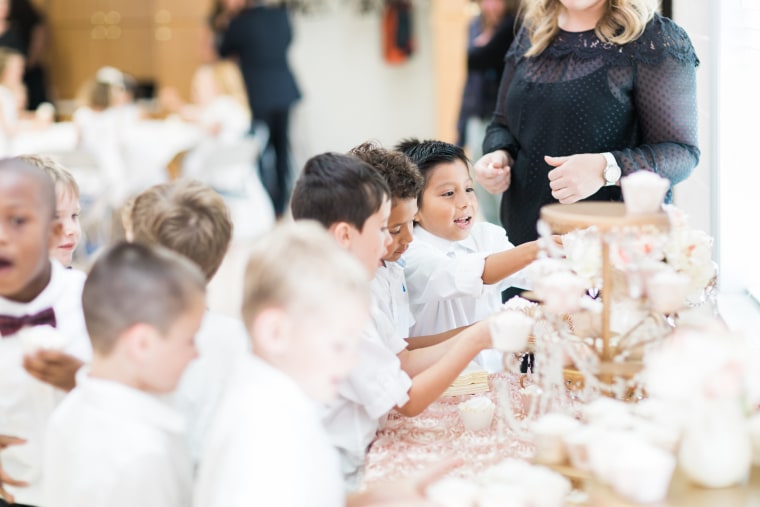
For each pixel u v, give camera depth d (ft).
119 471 5.15
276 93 24.06
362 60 28.02
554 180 7.80
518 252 7.20
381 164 6.86
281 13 24.11
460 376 6.97
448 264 7.44
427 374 6.18
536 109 8.48
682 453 4.80
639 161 7.84
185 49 28.25
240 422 4.59
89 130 20.07
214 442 4.66
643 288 5.39
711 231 9.22
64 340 6.32
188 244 6.31
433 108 28.04
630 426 5.01
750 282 8.98
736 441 4.71
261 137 24.21
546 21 8.39
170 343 5.19
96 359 5.30
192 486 5.52
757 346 7.38
